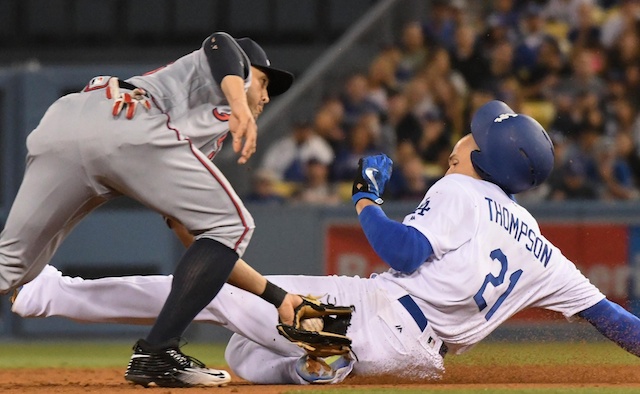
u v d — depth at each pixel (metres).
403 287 15.27
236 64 14.46
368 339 15.21
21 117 42.84
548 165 15.38
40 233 14.62
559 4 46.09
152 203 14.19
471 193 15.20
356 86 43.78
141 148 13.91
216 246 14.18
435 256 15.05
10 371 21.59
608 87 43.47
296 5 56.06
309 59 54.81
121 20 57.31
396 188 41.28
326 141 43.19
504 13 45.31
